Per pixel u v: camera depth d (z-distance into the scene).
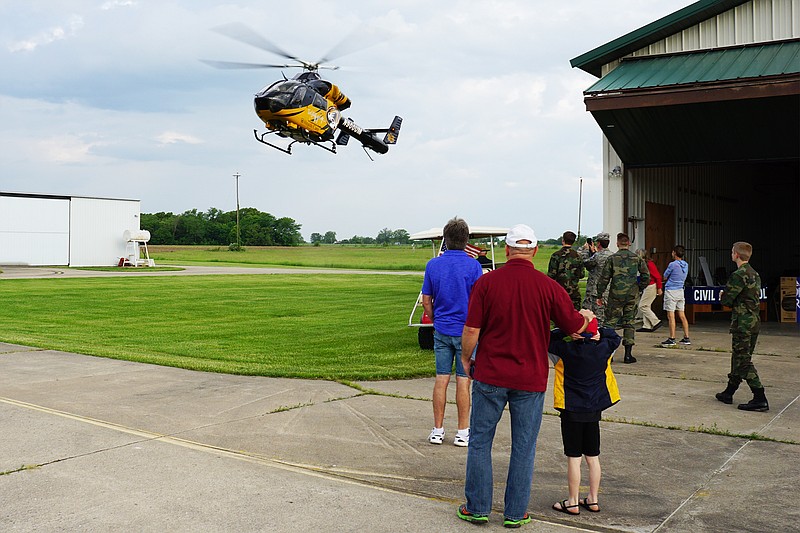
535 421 4.38
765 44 14.25
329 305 21.11
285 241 135.25
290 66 21.39
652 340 12.91
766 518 4.47
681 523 4.40
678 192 18.38
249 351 11.94
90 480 5.12
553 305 4.40
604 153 15.49
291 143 20.83
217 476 5.23
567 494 4.95
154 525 4.31
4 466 5.43
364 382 8.90
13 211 45.44
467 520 4.42
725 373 9.55
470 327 4.46
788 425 6.75
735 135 13.88
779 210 26.67
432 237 12.09
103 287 27.59
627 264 10.31
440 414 6.11
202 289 27.09
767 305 17.41
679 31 15.05
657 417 7.04
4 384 8.63
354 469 5.43
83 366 9.97
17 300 22.09
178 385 8.59
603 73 15.81
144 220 129.50
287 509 4.59
